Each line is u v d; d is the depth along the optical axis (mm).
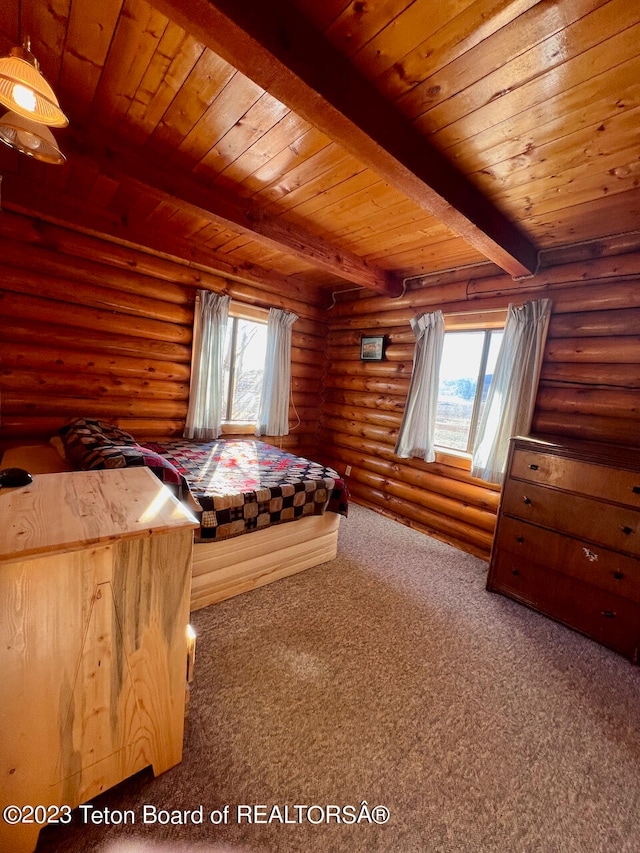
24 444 2805
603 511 2062
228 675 1665
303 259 2912
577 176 1789
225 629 1976
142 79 1477
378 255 3207
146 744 1165
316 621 2104
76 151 1743
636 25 1029
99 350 3223
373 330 4262
